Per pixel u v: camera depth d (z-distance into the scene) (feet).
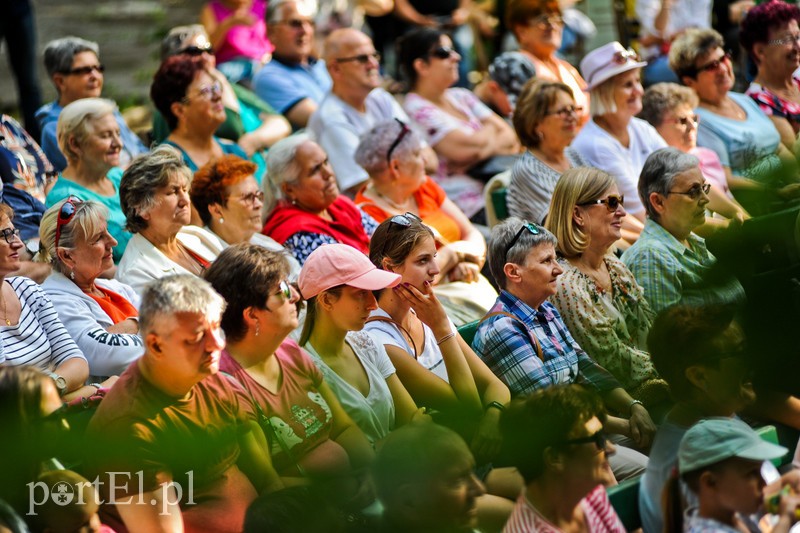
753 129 61.05
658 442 32.19
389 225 37.19
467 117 62.69
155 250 41.19
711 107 61.57
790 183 48.37
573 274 41.45
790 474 30.58
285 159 47.14
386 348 36.60
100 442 27.63
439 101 62.08
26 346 36.17
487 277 55.31
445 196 54.70
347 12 79.92
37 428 26.94
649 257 44.14
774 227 44.50
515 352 37.60
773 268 43.73
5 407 26.63
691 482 28.81
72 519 26.50
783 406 37.37
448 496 26.76
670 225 45.14
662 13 73.82
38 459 26.78
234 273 31.48
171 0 96.68
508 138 63.41
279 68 65.51
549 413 29.17
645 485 31.53
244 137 58.34
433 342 38.73
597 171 41.96
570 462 29.07
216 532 28.71
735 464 28.14
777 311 39.45
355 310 34.32
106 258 38.91
